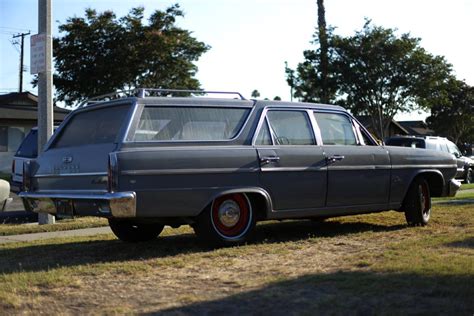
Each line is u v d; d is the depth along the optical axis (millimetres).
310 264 6281
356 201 8359
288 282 5434
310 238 8055
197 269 6184
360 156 8383
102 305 4934
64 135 7789
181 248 7547
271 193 7531
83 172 6887
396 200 8836
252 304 4824
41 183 7613
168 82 31625
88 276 5977
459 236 7711
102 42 30594
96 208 6656
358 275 5578
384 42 32594
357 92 33281
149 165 6633
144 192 6594
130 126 6766
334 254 6844
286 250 7133
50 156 7496
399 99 33250
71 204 6996
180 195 6824
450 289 4973
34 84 31781
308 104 8242
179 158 6832
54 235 9547
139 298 5121
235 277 5781
